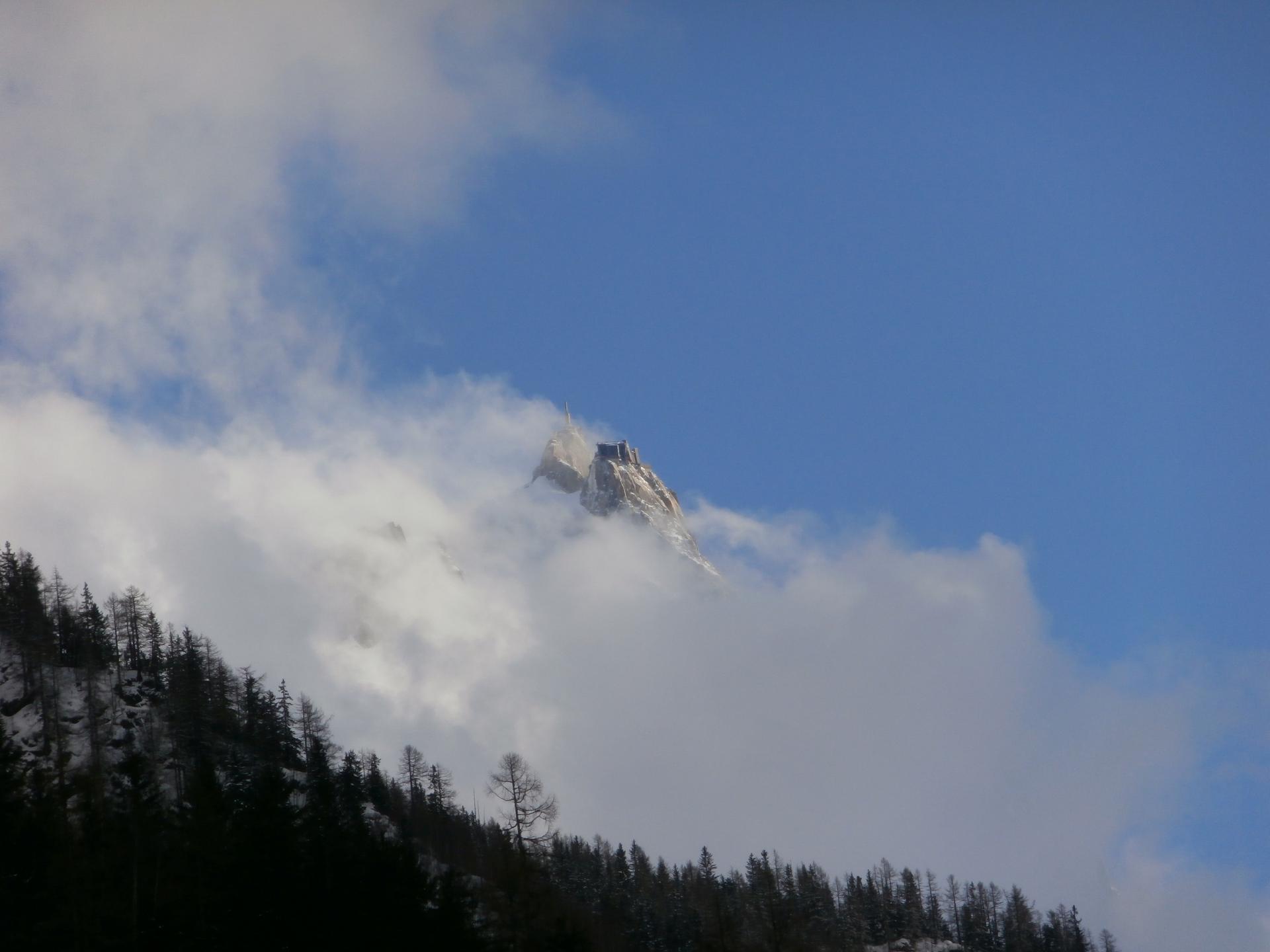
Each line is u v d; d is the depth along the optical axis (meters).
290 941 63.41
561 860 135.12
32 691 131.12
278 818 69.12
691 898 142.12
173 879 65.56
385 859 70.31
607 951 110.19
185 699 128.62
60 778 103.12
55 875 63.62
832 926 142.25
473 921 73.31
